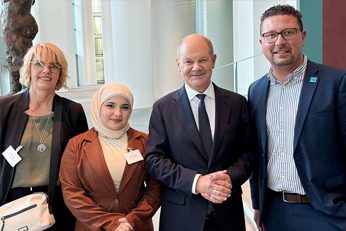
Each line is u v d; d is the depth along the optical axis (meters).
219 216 1.83
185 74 1.87
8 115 2.06
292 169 1.79
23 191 1.99
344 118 1.67
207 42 1.86
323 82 1.73
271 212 1.92
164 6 13.47
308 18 4.25
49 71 2.04
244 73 3.32
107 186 1.87
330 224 1.69
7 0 3.46
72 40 23.94
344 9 2.59
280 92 1.87
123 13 10.63
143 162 1.98
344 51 2.57
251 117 2.02
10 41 3.48
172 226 1.87
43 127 2.11
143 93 11.03
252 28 7.76
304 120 1.73
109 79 16.56
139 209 1.85
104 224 1.76
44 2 20.22
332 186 1.71
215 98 1.96
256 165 2.07
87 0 33.41
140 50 10.83
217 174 1.71
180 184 1.76
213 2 11.67
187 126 1.88
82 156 1.91
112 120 1.93
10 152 1.98
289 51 1.75
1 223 1.85
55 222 2.05
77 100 12.76
